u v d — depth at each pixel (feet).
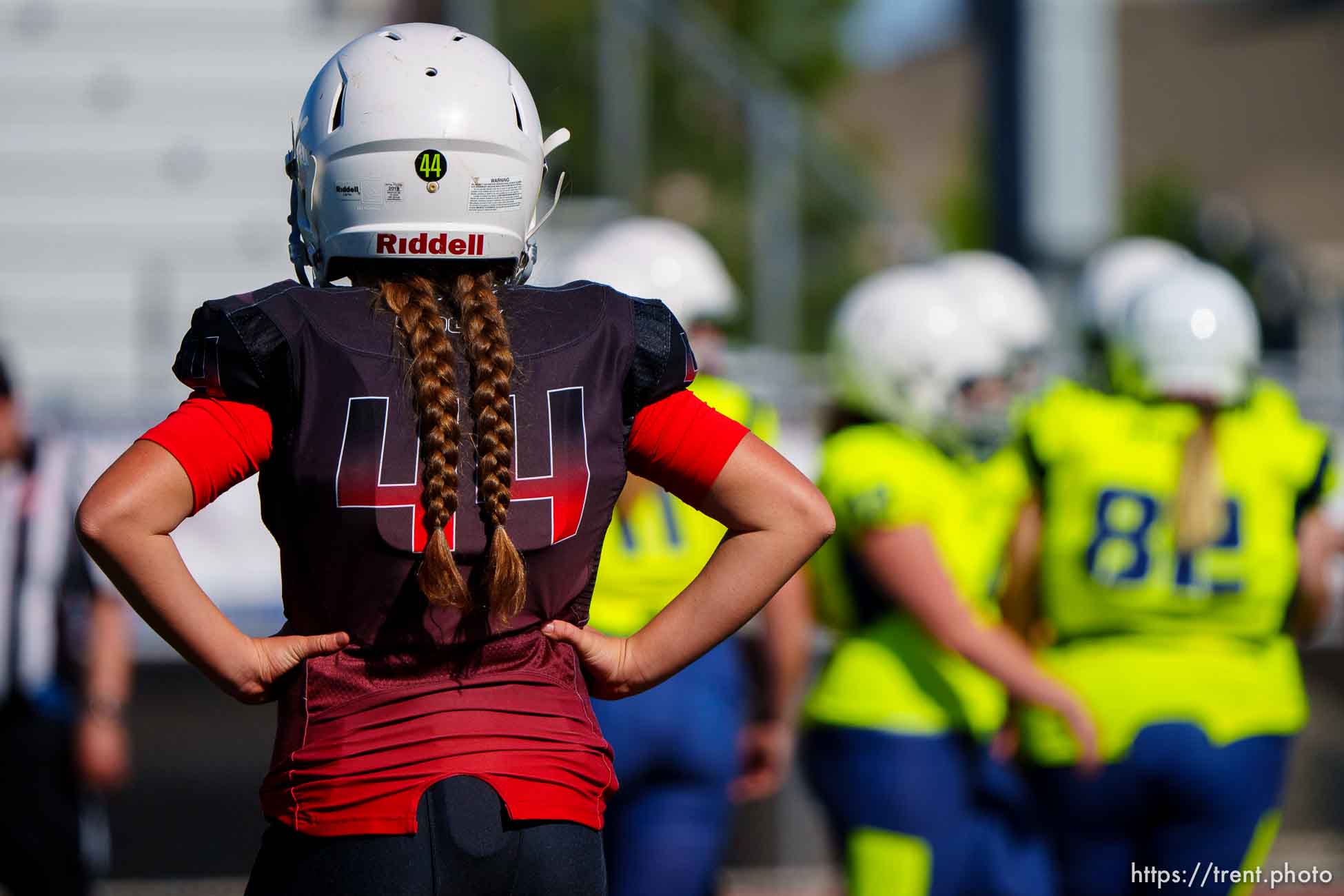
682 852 49.85
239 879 72.02
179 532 96.84
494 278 26.37
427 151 25.58
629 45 148.15
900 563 47.73
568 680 25.55
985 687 49.88
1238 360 49.47
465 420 24.56
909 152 484.33
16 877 53.52
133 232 166.71
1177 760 48.11
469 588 24.36
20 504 54.08
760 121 146.20
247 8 178.19
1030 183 126.41
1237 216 343.46
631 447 26.17
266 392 24.57
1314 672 105.91
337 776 24.00
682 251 56.18
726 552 25.91
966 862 49.11
